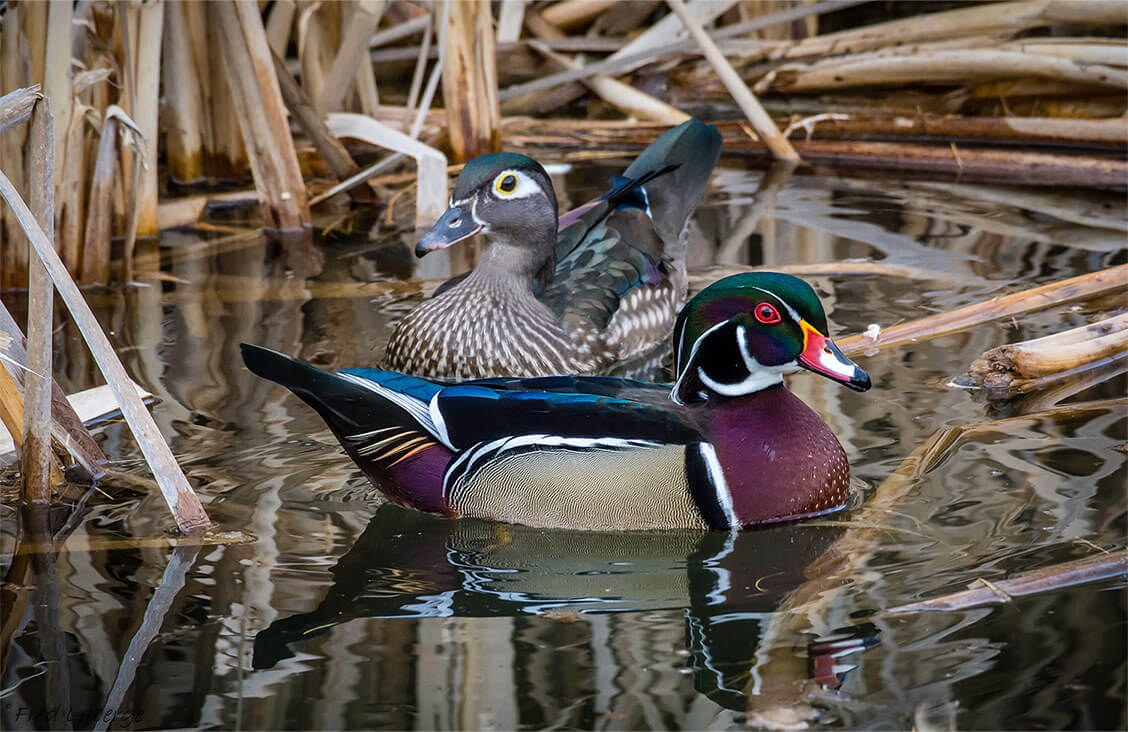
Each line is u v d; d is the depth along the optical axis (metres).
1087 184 17.25
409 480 9.20
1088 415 10.05
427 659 7.08
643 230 13.59
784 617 7.46
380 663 7.04
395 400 9.24
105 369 8.52
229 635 7.34
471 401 9.17
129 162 15.40
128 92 14.94
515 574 8.17
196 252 15.23
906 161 18.59
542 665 6.99
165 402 10.73
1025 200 16.42
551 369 12.30
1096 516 8.39
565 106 21.06
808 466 8.84
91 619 7.50
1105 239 14.52
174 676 6.92
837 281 13.49
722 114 20.59
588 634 7.35
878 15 20.84
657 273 13.28
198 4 17.08
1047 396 10.50
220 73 17.44
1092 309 12.28
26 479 9.08
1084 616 7.23
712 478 8.77
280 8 17.42
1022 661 6.84
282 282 14.09
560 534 8.87
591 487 8.85
